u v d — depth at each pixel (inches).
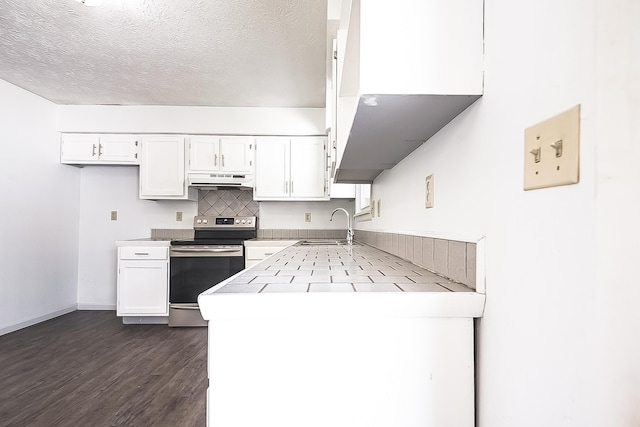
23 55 110.3
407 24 29.8
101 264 175.3
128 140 157.0
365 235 116.8
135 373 99.1
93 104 154.8
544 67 22.0
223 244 148.9
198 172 158.1
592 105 18.3
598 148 18.1
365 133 43.8
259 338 29.5
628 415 17.6
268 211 175.9
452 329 29.7
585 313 18.6
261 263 54.4
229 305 29.3
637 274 17.7
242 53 108.1
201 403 82.0
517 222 24.9
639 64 18.0
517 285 24.7
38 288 150.6
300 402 29.4
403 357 29.5
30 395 86.1
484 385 28.9
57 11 87.1
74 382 93.3
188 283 146.7
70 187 168.4
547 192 21.7
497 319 27.3
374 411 29.4
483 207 30.1
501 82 27.1
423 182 48.9
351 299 29.3
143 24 92.8
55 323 150.7
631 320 17.7
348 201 175.8
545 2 21.9
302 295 29.4
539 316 22.3
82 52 108.3
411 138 46.4
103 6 84.9
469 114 33.1
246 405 29.4
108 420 74.8
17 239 139.6
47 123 151.0
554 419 20.8
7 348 119.8
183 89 137.2
